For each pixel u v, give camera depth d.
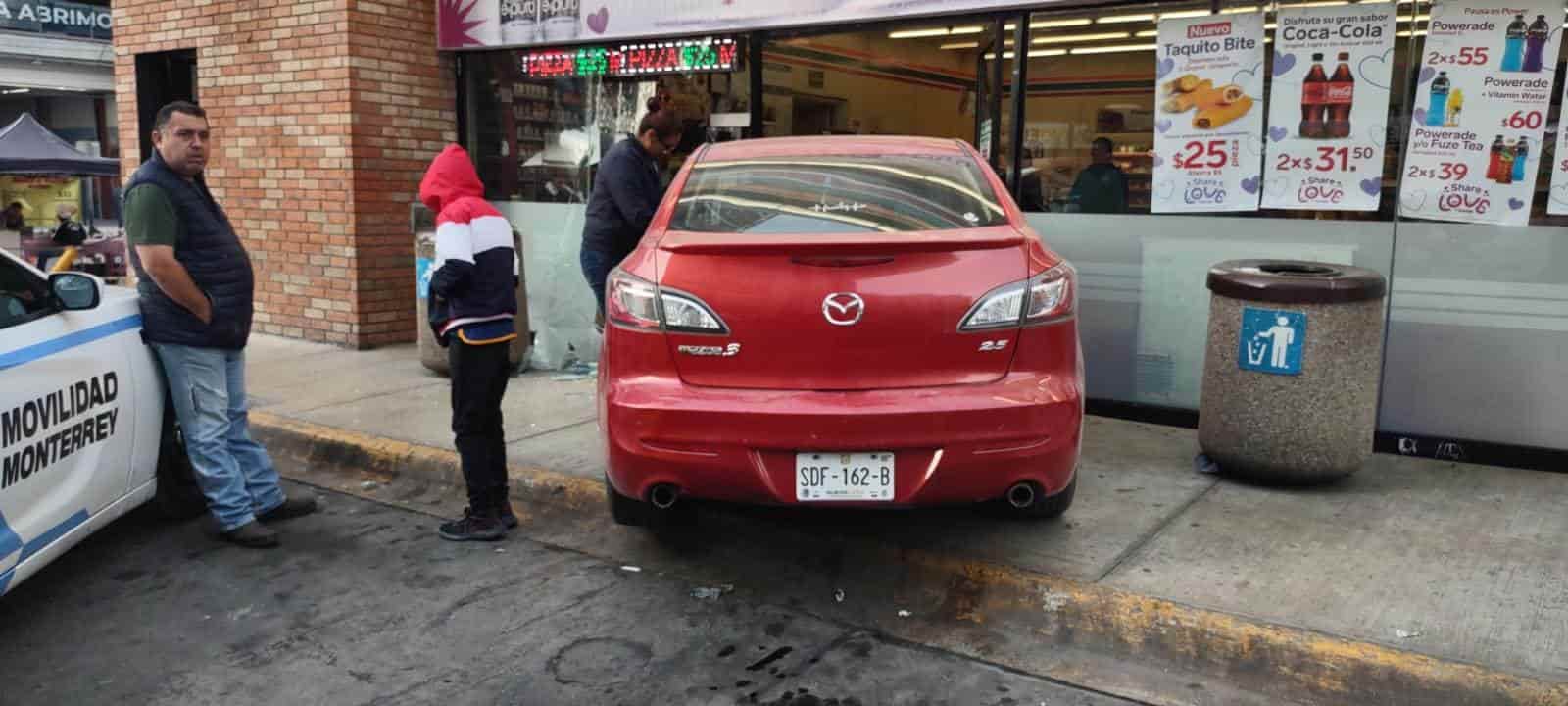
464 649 3.77
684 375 3.72
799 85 7.36
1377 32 5.46
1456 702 3.19
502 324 4.66
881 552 4.29
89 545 4.79
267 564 4.59
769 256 3.63
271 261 9.15
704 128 7.83
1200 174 6.03
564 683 3.52
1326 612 3.63
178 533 4.95
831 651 3.75
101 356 4.31
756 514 4.77
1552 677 3.18
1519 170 5.21
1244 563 4.07
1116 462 5.41
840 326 3.60
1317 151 5.69
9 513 3.68
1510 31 5.16
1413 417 5.56
